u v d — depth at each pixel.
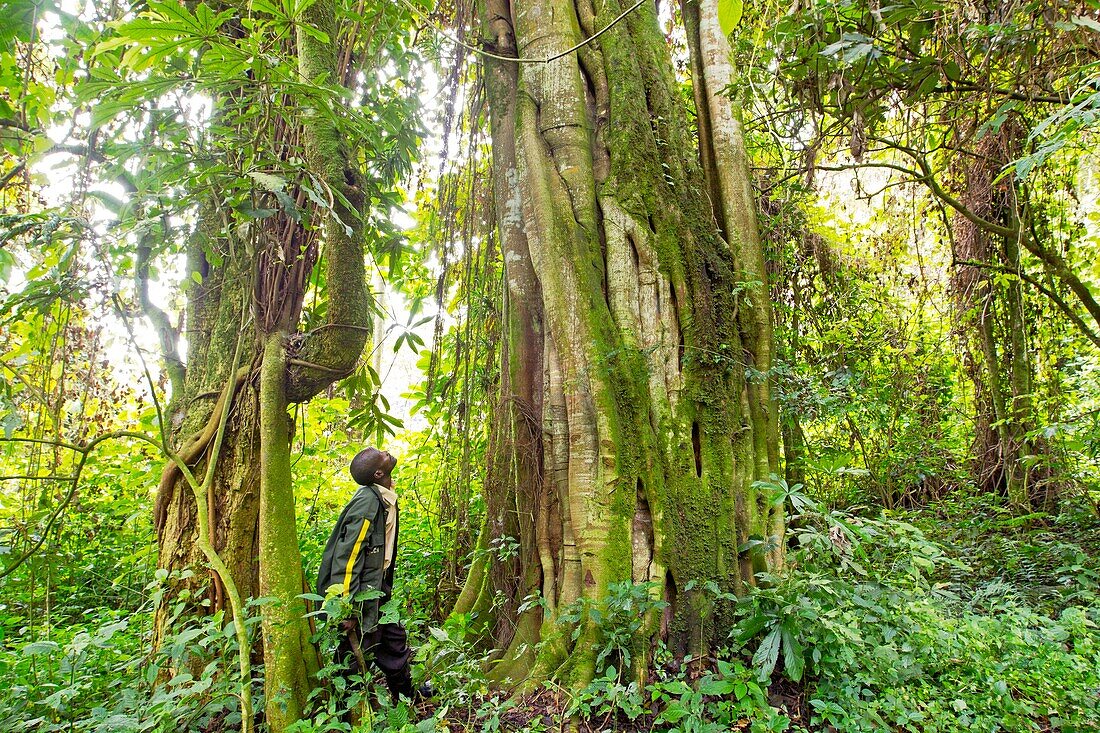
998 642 3.44
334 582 3.11
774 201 6.53
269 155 3.29
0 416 3.11
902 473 7.16
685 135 4.54
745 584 3.74
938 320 8.62
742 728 2.91
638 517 3.67
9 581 4.68
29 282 3.19
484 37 4.60
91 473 5.77
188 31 2.72
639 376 3.83
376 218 4.39
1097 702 2.93
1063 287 6.81
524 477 4.08
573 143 4.16
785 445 5.57
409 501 6.34
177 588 3.50
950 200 5.45
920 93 4.51
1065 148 5.44
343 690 3.00
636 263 4.06
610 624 3.35
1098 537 5.57
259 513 3.51
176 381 3.90
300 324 4.18
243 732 2.86
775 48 4.29
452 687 3.39
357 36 4.05
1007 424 7.09
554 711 3.13
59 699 2.72
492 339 4.85
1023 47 4.02
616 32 4.46
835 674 3.13
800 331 6.84
